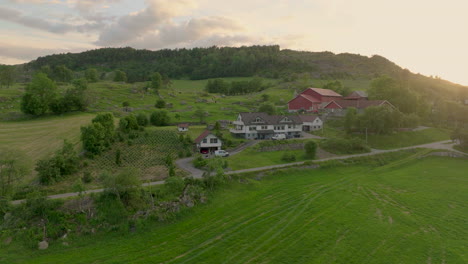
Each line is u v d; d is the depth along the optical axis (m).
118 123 82.94
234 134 87.25
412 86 185.75
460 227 38.16
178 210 41.53
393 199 47.69
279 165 63.19
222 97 157.88
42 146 66.56
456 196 48.97
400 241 34.62
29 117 89.50
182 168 59.94
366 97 130.50
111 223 38.19
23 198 43.34
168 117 94.62
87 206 40.16
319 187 53.09
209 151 72.69
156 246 34.00
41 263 30.84
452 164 69.56
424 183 55.75
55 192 45.38
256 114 89.38
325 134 93.44
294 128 92.88
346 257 31.23
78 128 79.69
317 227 37.84
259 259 30.91
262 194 49.31
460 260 30.77
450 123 115.00
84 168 57.41
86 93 101.12
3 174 44.28
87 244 34.72
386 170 64.81
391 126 88.94
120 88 145.88
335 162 67.06
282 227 37.91
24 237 34.47
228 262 30.45
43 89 93.75
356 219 40.22
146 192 44.50
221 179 50.72
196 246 33.75
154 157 66.44
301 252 32.12
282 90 173.38
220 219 40.28
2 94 108.25
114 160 62.72
